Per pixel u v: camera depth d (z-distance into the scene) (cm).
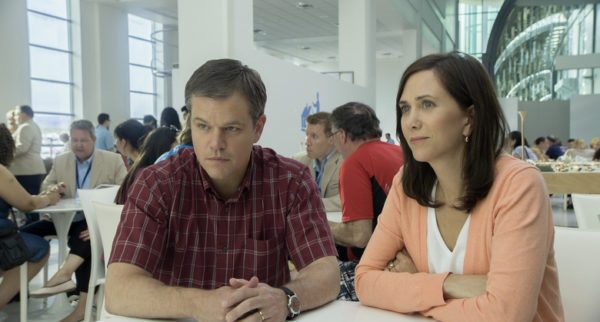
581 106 1535
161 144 258
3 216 285
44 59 1116
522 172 102
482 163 104
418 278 106
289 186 130
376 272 115
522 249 97
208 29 464
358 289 116
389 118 1831
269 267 127
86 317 257
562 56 1614
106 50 1218
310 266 123
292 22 1286
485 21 1816
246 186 125
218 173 113
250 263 125
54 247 513
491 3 1795
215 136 110
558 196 966
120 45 1250
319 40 1523
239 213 126
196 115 111
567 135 1684
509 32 1830
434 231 112
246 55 486
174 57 1481
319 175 328
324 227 130
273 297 102
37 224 362
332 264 124
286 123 596
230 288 104
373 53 1006
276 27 1339
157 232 121
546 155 998
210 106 109
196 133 112
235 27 462
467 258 107
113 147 809
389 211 122
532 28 1814
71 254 290
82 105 1177
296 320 103
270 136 553
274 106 561
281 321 102
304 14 1208
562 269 124
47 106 1126
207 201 125
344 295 183
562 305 115
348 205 194
